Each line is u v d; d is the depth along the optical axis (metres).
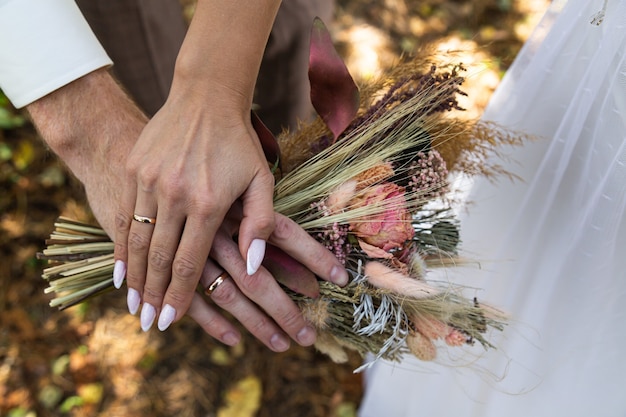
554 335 0.71
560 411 0.72
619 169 0.61
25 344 1.03
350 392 1.03
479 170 0.72
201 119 0.57
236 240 0.62
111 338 1.05
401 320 0.62
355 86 0.61
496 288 0.77
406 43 1.42
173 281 0.59
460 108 0.62
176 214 0.57
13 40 0.61
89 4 0.82
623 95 0.60
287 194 0.62
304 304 0.63
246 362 1.05
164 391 1.02
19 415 0.98
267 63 0.97
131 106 0.66
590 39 0.64
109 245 0.67
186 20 1.35
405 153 0.62
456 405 0.82
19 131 1.20
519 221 0.73
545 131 0.70
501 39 1.42
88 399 1.00
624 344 0.66
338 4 1.46
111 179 0.64
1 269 1.08
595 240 0.65
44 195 1.15
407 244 0.62
